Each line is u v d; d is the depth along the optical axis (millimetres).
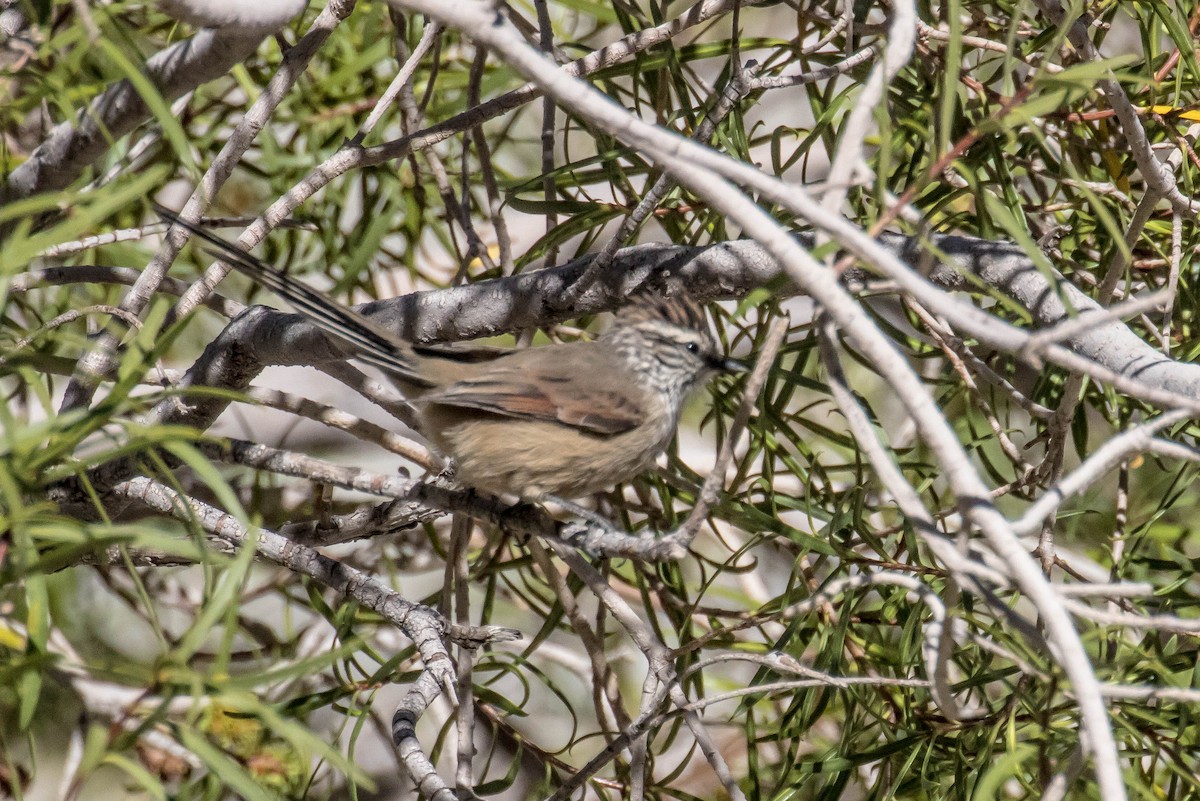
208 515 8977
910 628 9078
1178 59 9570
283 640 13023
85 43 6832
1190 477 9695
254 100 9367
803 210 5738
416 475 13523
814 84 10891
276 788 10602
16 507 5430
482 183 14195
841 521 9703
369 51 11289
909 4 6434
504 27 5926
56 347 11156
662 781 10500
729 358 10625
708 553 15055
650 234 16375
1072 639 5543
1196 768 9047
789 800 9281
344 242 13406
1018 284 8766
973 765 8852
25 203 5473
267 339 9781
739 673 15227
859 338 5734
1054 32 9641
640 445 10125
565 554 9234
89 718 10805
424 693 8742
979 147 9719
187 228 8742
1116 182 10734
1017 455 9930
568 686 15297
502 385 9641
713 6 9508
